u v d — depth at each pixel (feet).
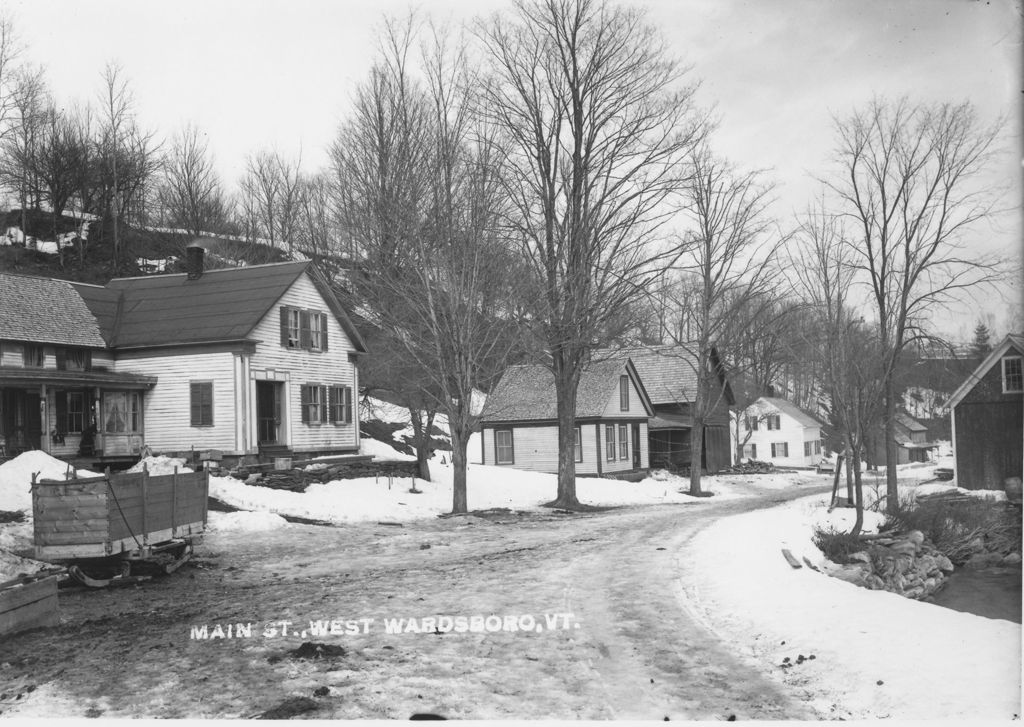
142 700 24.41
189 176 203.92
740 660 28.14
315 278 102.22
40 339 84.53
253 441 90.58
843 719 21.99
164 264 187.01
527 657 28.68
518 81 90.22
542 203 90.17
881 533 70.95
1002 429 102.42
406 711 23.04
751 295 124.47
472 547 57.88
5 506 57.57
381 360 106.42
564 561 50.31
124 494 42.06
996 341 102.12
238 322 90.53
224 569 49.03
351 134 123.75
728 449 177.37
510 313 88.12
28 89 186.60
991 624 30.40
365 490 85.25
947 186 75.72
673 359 166.30
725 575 42.75
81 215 194.39
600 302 90.79
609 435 136.05
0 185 192.34
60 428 86.84
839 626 30.68
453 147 86.99
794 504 94.17
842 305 74.08
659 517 79.71
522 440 135.03
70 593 41.65
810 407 248.93
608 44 89.61
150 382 91.61
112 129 197.98
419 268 86.28
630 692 24.73
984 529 78.64
